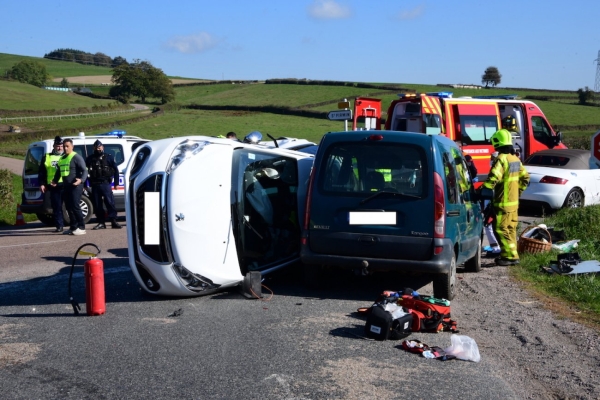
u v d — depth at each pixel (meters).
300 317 6.26
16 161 44.50
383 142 6.85
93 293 6.31
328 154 7.03
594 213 11.30
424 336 5.72
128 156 15.29
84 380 4.61
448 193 6.83
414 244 6.62
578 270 7.89
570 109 71.81
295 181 8.12
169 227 6.58
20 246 11.45
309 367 4.86
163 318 6.22
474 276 8.28
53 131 62.47
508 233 8.87
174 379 4.61
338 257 6.86
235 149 7.23
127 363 4.95
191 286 6.77
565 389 4.49
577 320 6.17
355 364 4.93
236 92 101.62
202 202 6.70
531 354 5.22
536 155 15.54
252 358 5.05
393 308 5.68
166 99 108.50
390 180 6.76
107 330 5.83
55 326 5.98
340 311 6.50
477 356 5.07
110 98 110.38
